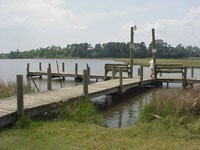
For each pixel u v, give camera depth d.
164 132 9.88
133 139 9.26
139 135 9.68
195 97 11.91
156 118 11.13
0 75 44.44
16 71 56.88
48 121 11.37
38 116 12.26
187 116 10.83
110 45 161.88
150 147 8.47
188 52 160.25
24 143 8.56
